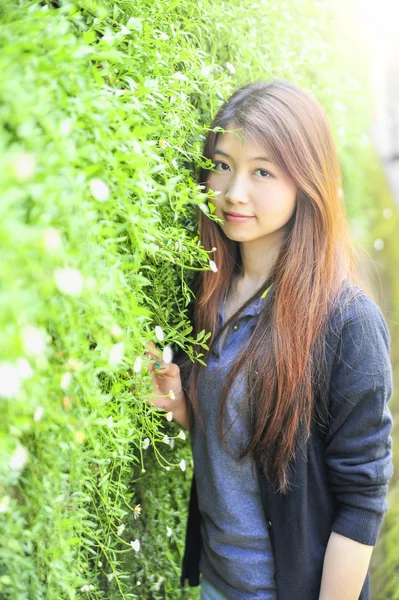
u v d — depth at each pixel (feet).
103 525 3.16
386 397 3.48
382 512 3.55
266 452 3.52
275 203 3.44
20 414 2.06
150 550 4.42
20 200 1.85
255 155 3.38
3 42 2.07
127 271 2.92
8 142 1.95
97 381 2.54
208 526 4.00
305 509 3.57
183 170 3.42
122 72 2.90
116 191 2.45
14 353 1.74
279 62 4.93
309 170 3.45
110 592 4.07
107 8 3.02
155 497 4.45
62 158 1.96
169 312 3.67
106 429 2.79
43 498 2.39
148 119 2.85
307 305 3.45
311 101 3.61
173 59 3.39
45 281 1.83
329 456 3.59
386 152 8.30
